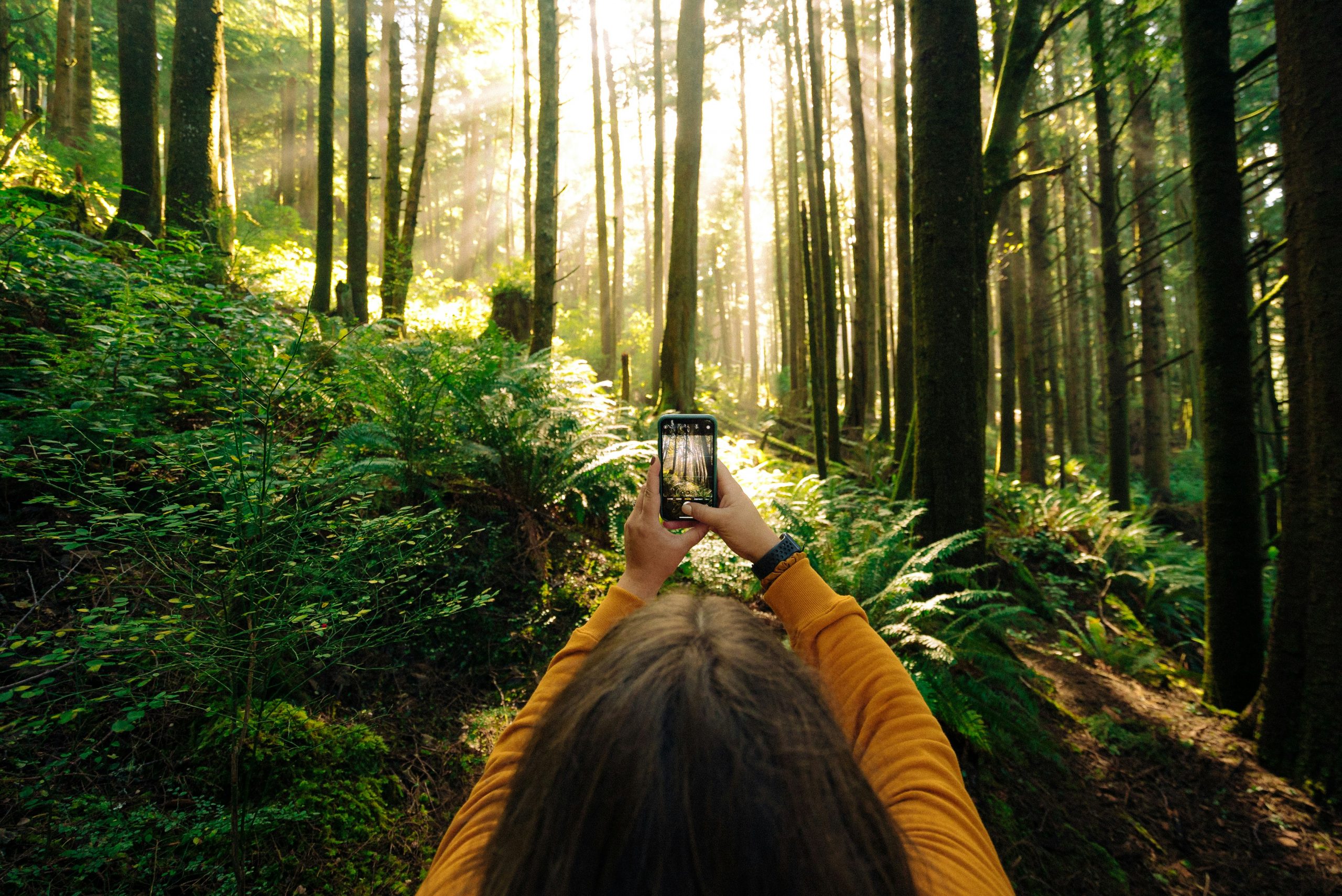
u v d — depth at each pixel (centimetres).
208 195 722
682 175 944
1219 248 545
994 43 1052
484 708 332
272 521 209
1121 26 811
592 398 752
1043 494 1097
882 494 862
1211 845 402
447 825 269
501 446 495
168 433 329
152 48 692
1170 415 2725
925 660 399
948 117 529
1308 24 423
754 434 1670
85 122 1445
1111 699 554
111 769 226
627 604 79
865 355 1672
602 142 1842
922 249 542
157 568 201
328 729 272
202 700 253
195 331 352
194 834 204
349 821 246
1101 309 2050
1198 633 800
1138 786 445
